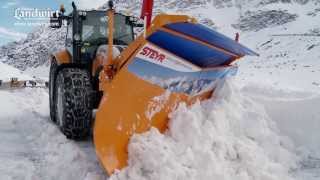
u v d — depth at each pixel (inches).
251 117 183.9
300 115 207.2
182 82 165.8
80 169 175.2
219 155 159.9
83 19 256.7
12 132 268.1
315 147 194.4
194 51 160.7
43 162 196.1
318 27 5757.9
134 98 160.1
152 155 150.4
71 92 215.3
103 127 155.3
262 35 5890.8
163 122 165.9
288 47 4589.1
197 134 160.1
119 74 157.9
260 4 7317.9
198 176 149.5
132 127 159.8
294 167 179.8
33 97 484.4
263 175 158.4
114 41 256.7
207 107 171.9
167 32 157.8
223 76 177.3
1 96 481.1
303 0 7180.1
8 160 202.4
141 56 159.5
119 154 156.2
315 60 3558.1
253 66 3341.5
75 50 253.6
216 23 6894.7
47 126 265.1
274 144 183.9
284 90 254.7
